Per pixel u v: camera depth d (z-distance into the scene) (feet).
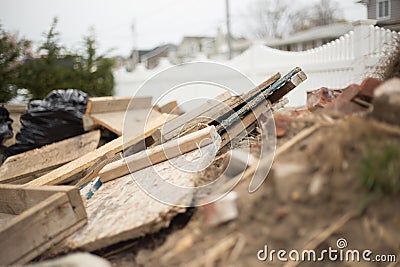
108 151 6.68
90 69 22.61
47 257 3.96
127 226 3.91
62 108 10.09
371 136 3.32
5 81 18.57
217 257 3.31
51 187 4.61
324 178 3.35
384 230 3.16
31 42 20.27
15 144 9.98
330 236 3.22
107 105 10.02
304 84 13.47
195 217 3.74
